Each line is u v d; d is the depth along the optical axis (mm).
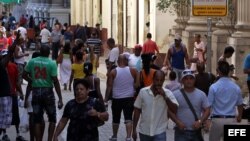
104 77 44938
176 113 16797
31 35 68062
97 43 43844
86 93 15023
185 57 29594
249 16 32938
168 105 16547
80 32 57438
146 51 38094
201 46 34719
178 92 16859
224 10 21438
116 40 58656
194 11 21406
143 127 16641
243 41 32406
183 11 42125
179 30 42344
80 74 29125
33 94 21484
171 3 41219
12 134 24469
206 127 17156
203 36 39156
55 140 15141
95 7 67125
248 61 24062
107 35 61562
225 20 35156
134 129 21078
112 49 32625
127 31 55062
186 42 40094
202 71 22016
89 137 14938
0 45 38938
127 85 21969
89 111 14875
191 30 39969
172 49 29516
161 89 16469
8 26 71375
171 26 45938
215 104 17875
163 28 46156
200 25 39906
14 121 22422
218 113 17828
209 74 22000
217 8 21438
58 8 83250
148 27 48500
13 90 22297
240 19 33250
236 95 17844
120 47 56312
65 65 37344
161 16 46062
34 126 21469
